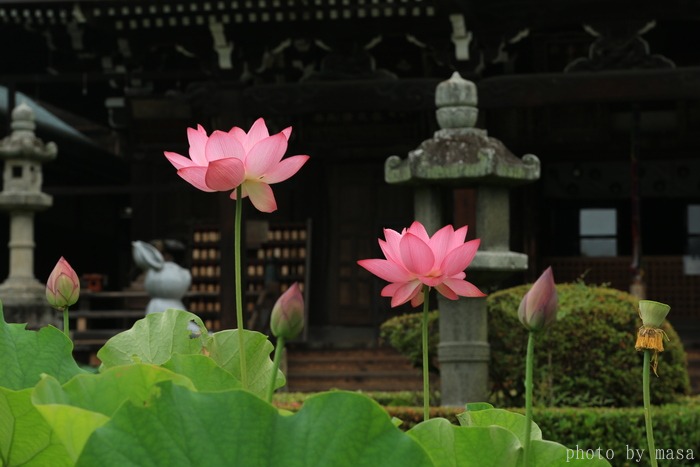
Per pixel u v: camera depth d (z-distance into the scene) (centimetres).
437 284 216
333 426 155
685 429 862
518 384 982
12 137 1549
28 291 1539
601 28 1852
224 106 1916
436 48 1886
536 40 2223
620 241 2395
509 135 2264
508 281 2288
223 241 1909
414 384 1798
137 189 2073
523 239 2289
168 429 150
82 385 166
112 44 2267
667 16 1831
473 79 1873
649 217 2414
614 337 959
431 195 920
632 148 2070
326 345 1962
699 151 2256
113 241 2881
